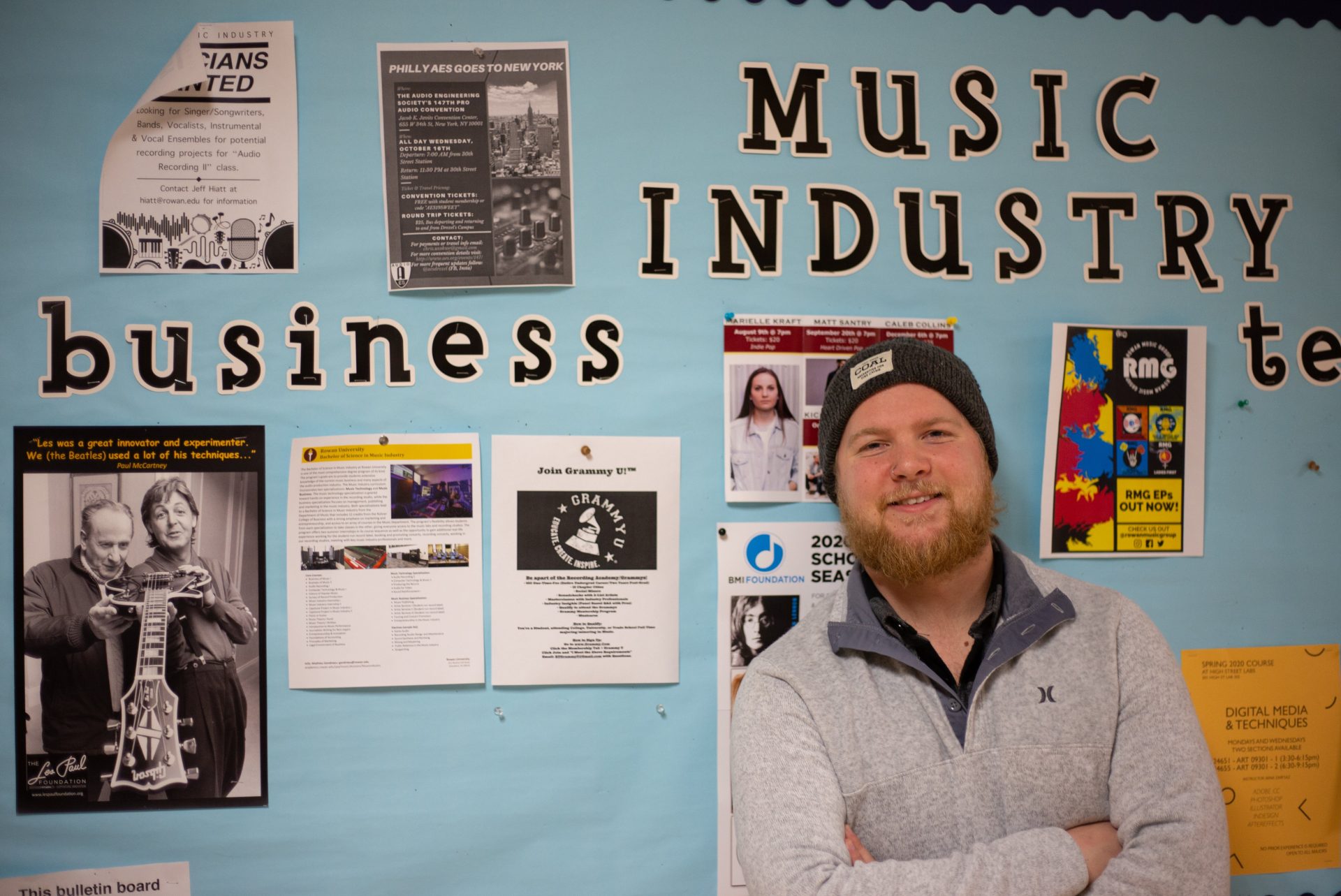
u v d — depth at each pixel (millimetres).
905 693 1028
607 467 1278
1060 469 1325
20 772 1208
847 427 1117
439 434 1265
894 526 1046
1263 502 1360
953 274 1328
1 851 1203
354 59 1263
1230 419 1360
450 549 1256
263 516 1249
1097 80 1353
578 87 1283
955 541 1031
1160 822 934
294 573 1247
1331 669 1360
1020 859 906
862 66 1323
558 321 1280
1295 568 1359
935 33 1334
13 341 1229
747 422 1298
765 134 1310
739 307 1302
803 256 1312
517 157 1275
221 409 1250
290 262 1257
